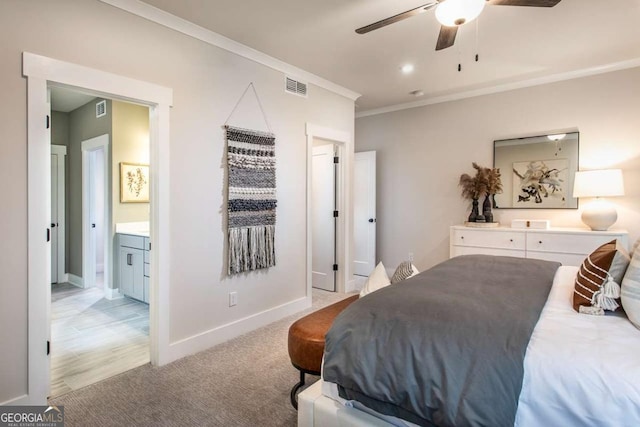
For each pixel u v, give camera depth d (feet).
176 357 8.70
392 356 4.40
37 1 6.45
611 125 11.75
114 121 13.78
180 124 8.68
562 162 12.60
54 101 14.94
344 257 14.93
